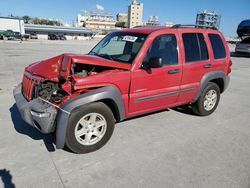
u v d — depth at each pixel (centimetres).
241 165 339
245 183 300
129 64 385
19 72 977
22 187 280
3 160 331
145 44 397
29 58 1491
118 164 332
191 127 468
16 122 455
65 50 2241
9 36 4519
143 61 394
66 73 350
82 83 332
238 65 1558
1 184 283
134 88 386
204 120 510
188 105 570
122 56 411
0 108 530
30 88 377
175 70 434
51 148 367
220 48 529
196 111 523
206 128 467
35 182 289
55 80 369
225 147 391
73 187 284
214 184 296
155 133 433
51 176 302
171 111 552
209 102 530
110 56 426
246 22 1978
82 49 2448
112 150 369
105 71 363
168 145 390
